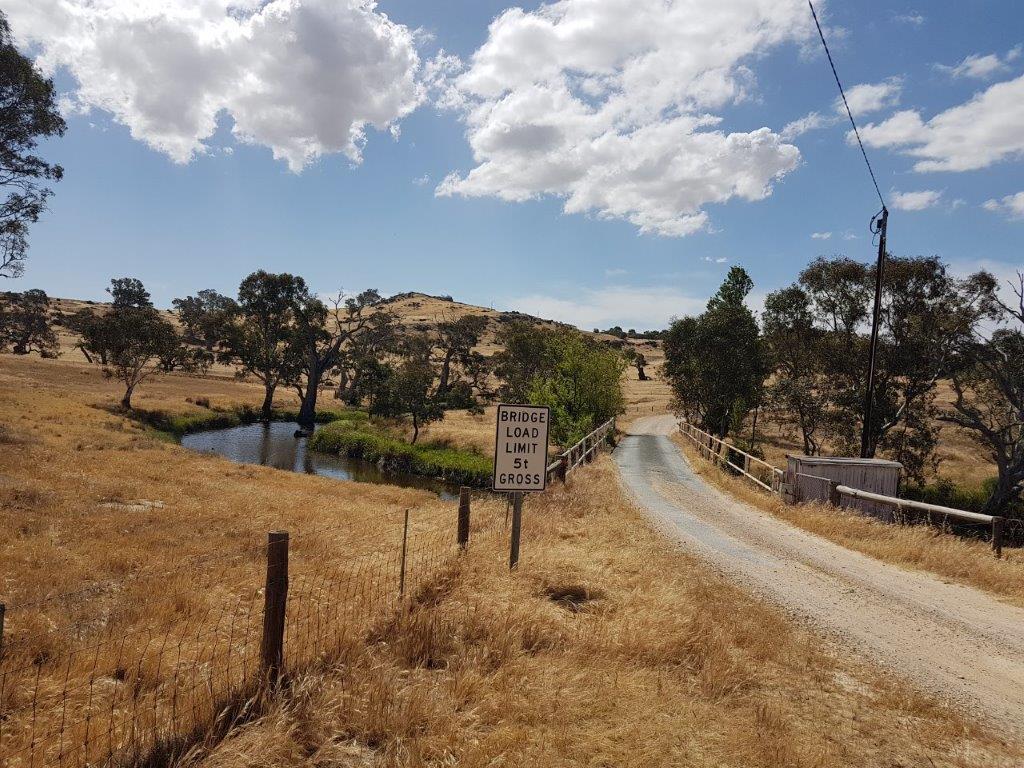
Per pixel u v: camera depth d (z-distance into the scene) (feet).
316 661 16.48
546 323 649.20
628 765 13.47
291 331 238.89
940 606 29.50
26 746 12.81
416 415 170.81
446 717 14.47
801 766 14.03
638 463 86.53
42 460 76.69
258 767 12.40
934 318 119.96
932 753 15.67
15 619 22.82
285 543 15.65
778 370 180.45
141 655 18.86
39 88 97.30
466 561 27.55
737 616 24.39
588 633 20.53
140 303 471.21
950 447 168.76
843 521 45.57
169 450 110.22
